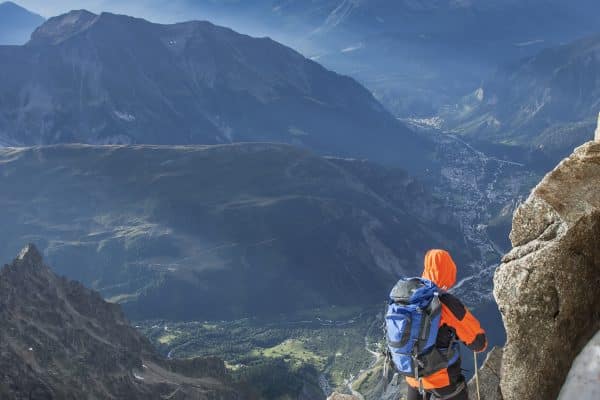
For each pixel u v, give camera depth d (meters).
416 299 8.48
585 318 8.49
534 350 8.51
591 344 8.24
